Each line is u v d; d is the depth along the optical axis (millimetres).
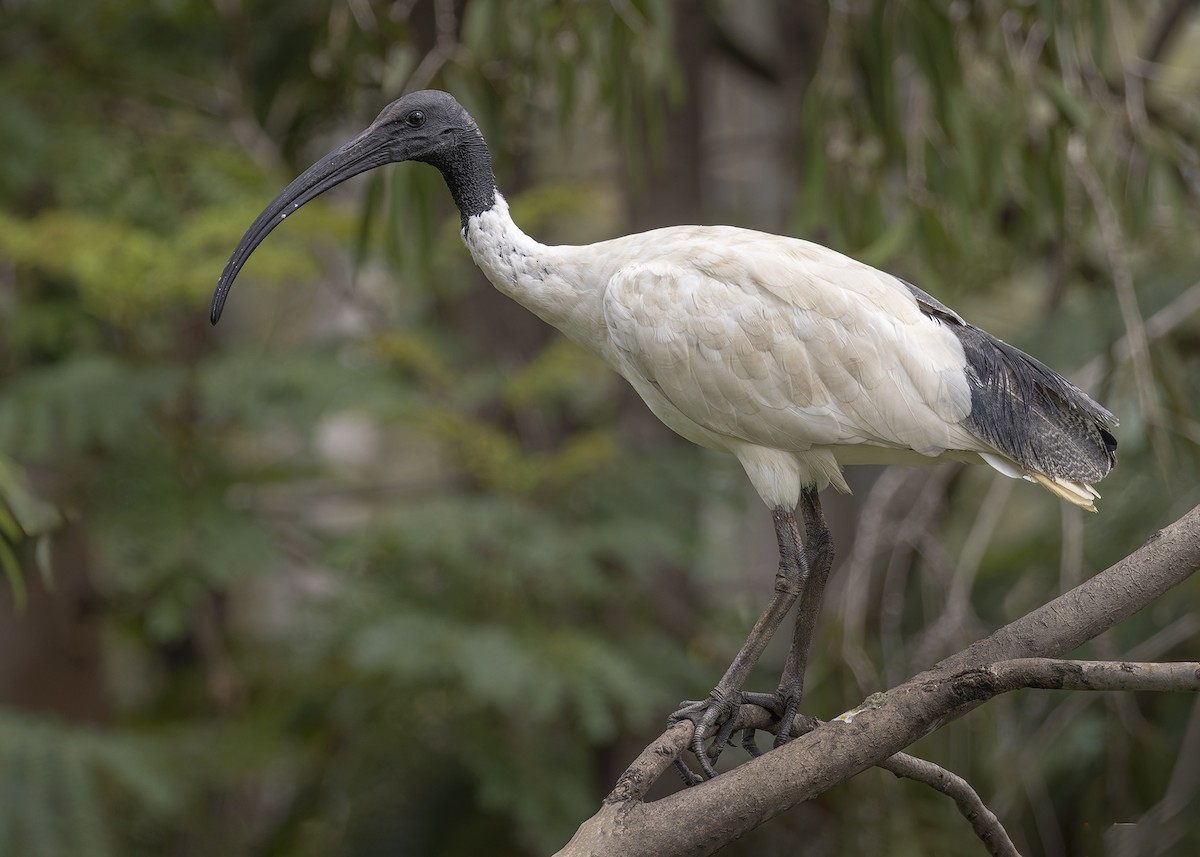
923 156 10547
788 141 14305
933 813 10727
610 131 12953
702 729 5922
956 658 5496
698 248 6422
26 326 11250
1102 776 11477
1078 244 11586
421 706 11023
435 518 10414
